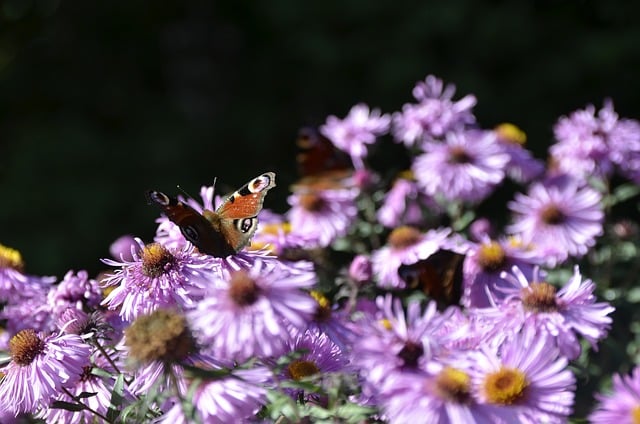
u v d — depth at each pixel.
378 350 0.59
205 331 0.59
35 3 1.68
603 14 1.50
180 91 1.78
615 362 0.73
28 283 0.72
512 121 1.47
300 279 0.59
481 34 1.47
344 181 0.82
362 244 0.83
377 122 0.86
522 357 0.60
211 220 0.64
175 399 0.59
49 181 1.47
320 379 0.61
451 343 0.62
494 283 0.71
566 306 0.64
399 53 1.48
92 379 0.64
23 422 0.67
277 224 0.77
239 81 1.72
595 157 0.81
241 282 0.59
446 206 0.82
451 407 0.58
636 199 0.94
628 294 0.77
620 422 0.59
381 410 0.60
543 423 0.59
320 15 1.54
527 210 0.78
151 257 0.63
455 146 0.81
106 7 1.72
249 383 0.59
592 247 0.80
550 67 1.47
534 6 1.50
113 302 0.64
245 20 1.75
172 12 1.76
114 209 1.48
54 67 1.70
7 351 0.65
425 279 0.72
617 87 1.48
